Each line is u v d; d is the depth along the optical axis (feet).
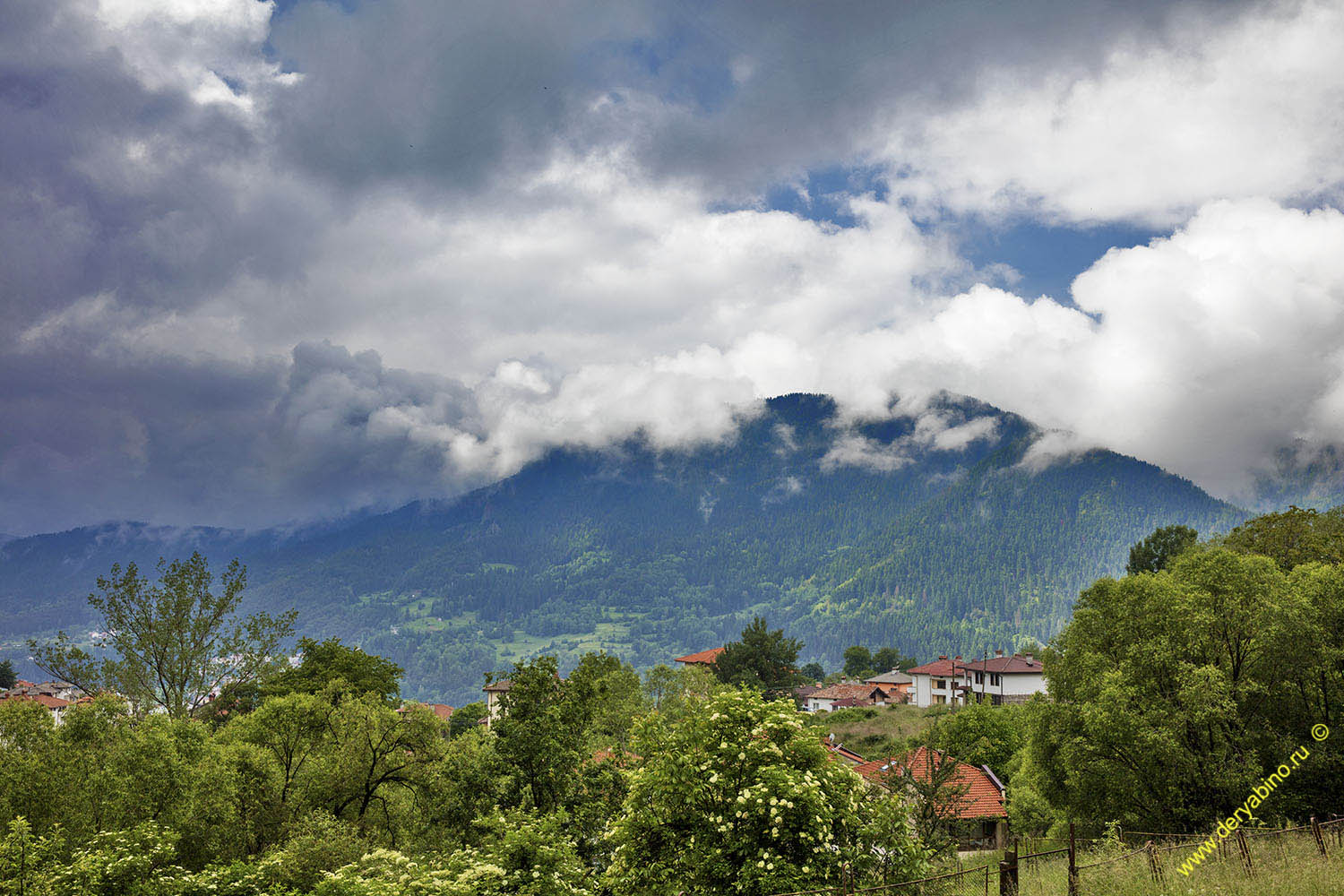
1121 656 111.45
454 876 58.65
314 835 82.28
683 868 54.39
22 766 89.81
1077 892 47.67
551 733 95.61
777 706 59.57
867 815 55.11
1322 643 99.60
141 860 64.03
